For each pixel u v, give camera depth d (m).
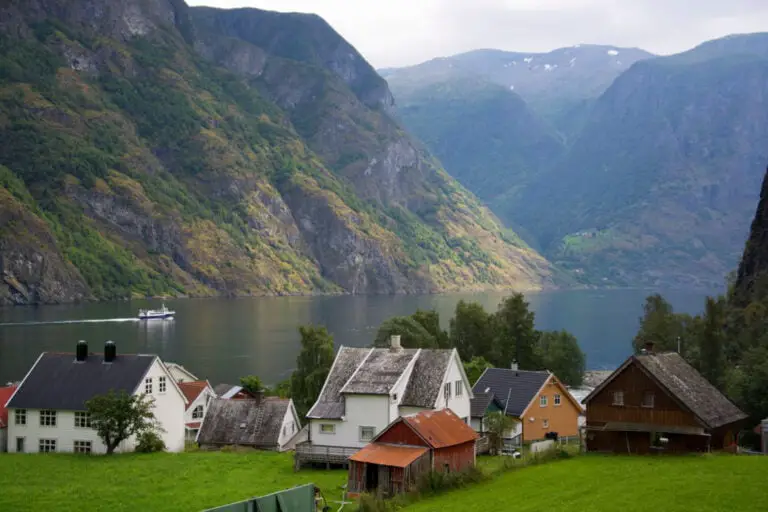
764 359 116.75
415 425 74.19
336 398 91.50
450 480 69.50
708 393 87.06
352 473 71.62
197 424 122.50
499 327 161.75
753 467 69.06
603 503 58.88
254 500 48.94
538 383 105.44
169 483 76.62
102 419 92.50
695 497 58.66
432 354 93.88
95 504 68.62
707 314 133.38
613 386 85.25
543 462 79.50
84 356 102.44
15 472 81.69
